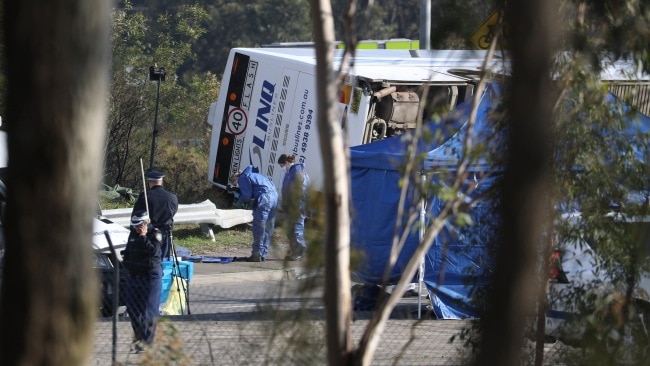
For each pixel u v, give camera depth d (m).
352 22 18.34
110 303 34.97
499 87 22.02
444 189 21.39
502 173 21.47
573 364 24.80
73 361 13.11
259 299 37.41
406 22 174.50
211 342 31.36
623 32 23.75
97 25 12.84
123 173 85.62
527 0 20.66
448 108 24.88
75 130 12.72
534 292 22.34
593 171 24.45
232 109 77.00
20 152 12.74
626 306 24.69
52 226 12.83
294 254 23.38
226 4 179.88
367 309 34.16
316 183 22.73
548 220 23.80
